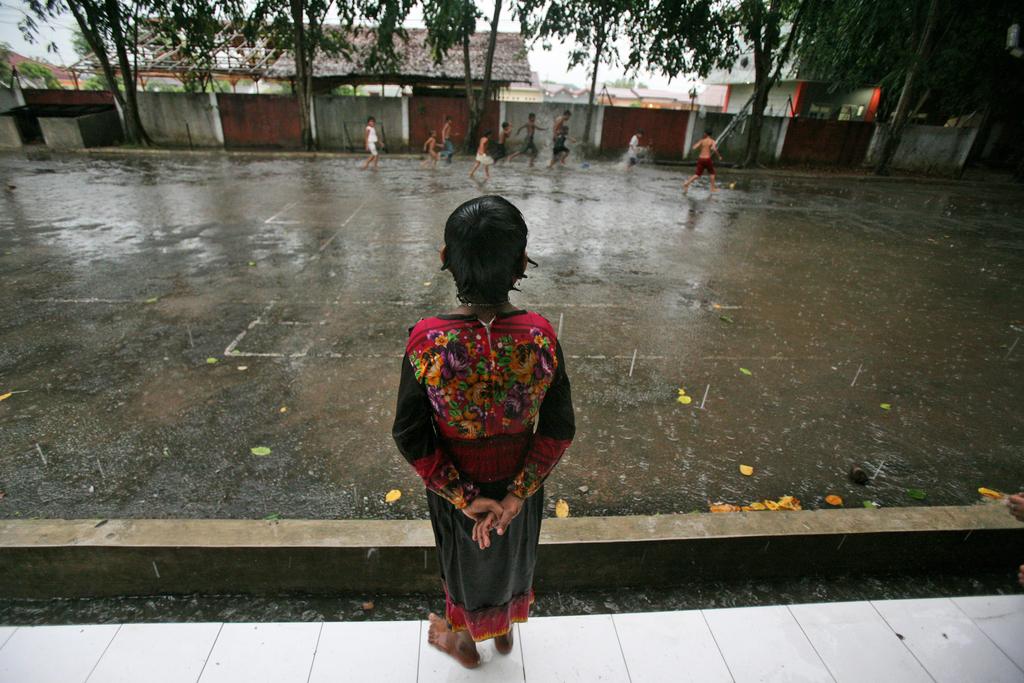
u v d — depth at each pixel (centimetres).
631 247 821
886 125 2041
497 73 2269
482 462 147
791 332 521
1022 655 220
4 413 351
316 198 1116
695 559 247
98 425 341
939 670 212
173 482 293
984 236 984
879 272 733
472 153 2028
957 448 347
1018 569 267
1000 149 2327
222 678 199
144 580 235
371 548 230
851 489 305
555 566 243
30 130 1964
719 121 2097
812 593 251
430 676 203
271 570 234
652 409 379
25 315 504
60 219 882
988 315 587
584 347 472
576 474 309
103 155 1766
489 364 131
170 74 2230
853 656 216
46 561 226
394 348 456
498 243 123
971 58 1711
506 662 208
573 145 2114
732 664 211
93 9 1688
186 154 1842
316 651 211
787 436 353
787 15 1872
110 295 556
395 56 1930
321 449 323
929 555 259
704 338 500
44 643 210
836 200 1374
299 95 1930
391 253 733
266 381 398
